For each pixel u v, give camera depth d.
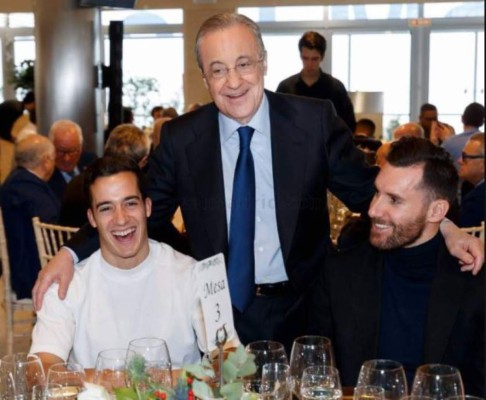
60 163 5.30
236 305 2.39
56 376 1.68
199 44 2.26
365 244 2.33
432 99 13.27
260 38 2.27
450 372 1.67
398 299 2.22
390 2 12.70
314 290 2.38
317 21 13.30
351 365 2.23
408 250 2.18
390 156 2.14
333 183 2.48
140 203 2.23
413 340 2.20
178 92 13.70
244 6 12.87
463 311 2.12
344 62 13.38
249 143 2.37
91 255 2.29
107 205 2.20
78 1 6.12
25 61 11.51
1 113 6.72
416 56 13.20
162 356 1.75
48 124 6.22
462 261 2.13
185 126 2.45
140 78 13.68
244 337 2.45
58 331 2.21
